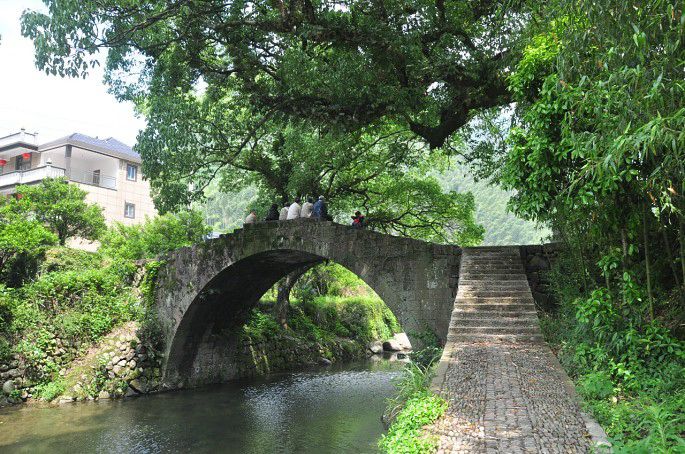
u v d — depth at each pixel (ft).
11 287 61.87
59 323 57.11
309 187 66.33
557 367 25.58
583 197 23.91
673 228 26.20
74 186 81.00
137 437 41.68
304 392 59.82
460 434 17.40
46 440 40.68
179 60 46.34
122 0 40.81
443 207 72.33
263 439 40.93
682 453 14.48
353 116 43.73
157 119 48.21
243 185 75.61
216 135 58.70
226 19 43.78
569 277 36.65
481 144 62.59
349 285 117.08
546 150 26.50
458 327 33.01
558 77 24.38
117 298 63.62
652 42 17.39
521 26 38.37
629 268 26.11
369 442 38.78
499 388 22.30
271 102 47.24
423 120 50.80
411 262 48.65
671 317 25.84
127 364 58.54
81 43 38.96
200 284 59.93
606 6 17.48
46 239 64.85
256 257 57.36
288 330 85.25
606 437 16.56
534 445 16.16
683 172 17.43
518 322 33.14
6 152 103.71
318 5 43.57
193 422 46.39
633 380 22.13
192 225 81.35
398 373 73.61
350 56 42.70
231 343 70.49
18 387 52.80
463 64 41.63
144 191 111.14
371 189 76.02
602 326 25.36
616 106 18.57
